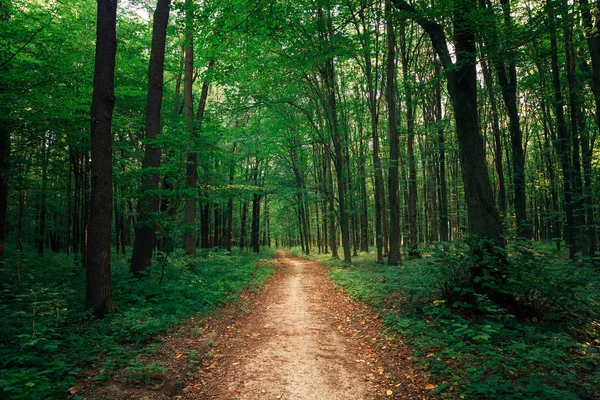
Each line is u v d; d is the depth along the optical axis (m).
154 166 10.99
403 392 4.21
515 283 6.11
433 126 17.05
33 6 9.20
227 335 6.73
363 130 27.78
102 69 7.11
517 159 11.99
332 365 5.25
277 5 8.73
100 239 6.96
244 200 26.31
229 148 24.80
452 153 22.02
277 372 4.99
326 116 20.14
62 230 20.34
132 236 30.86
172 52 17.83
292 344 6.27
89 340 5.38
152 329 6.14
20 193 16.11
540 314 6.16
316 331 7.13
